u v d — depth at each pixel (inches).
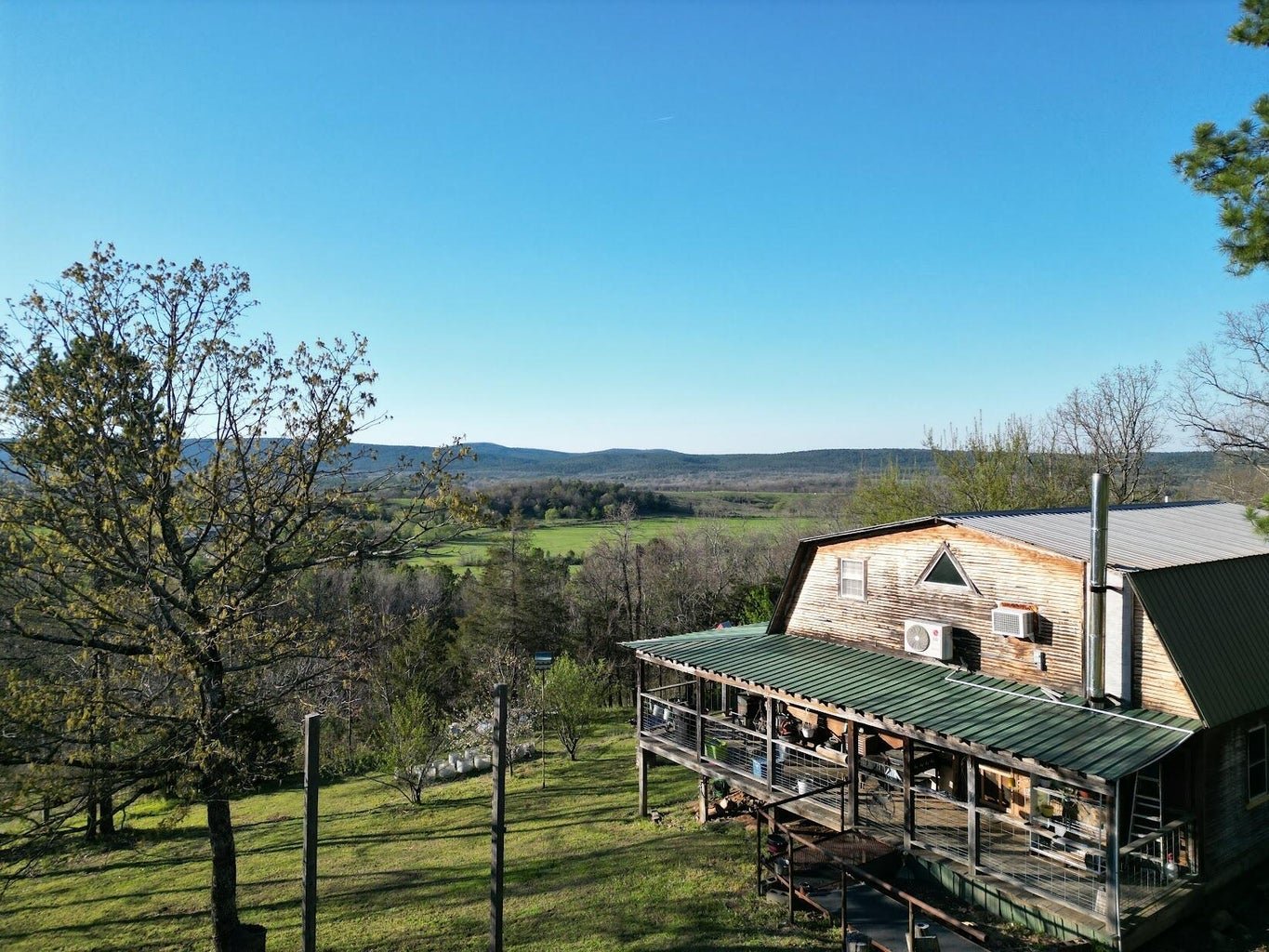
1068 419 1635.1
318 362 621.3
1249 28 393.7
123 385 540.4
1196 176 419.2
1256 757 522.6
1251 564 584.4
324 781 1306.6
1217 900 478.6
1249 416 1188.5
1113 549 555.8
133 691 579.8
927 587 638.5
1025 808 565.6
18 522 503.2
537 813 914.1
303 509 619.8
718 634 847.7
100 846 957.2
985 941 423.5
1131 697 496.7
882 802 606.9
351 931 616.7
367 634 769.6
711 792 856.3
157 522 571.2
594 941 540.7
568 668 1248.8
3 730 489.7
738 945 511.2
